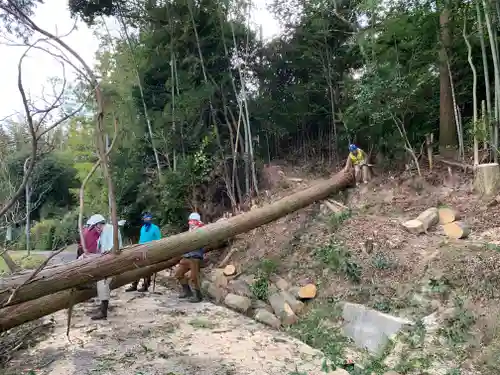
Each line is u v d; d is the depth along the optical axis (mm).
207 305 6473
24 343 4793
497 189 6578
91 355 4387
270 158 13352
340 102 11750
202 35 12258
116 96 12242
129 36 13070
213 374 3914
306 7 12141
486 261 4730
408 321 4586
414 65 9023
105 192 12672
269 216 7648
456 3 8016
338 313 5410
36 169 11266
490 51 8250
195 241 6078
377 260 5727
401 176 8219
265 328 5426
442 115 8477
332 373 4008
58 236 13586
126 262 4824
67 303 4992
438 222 6391
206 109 12000
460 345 4074
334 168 11250
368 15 9781
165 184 10586
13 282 4105
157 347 4617
